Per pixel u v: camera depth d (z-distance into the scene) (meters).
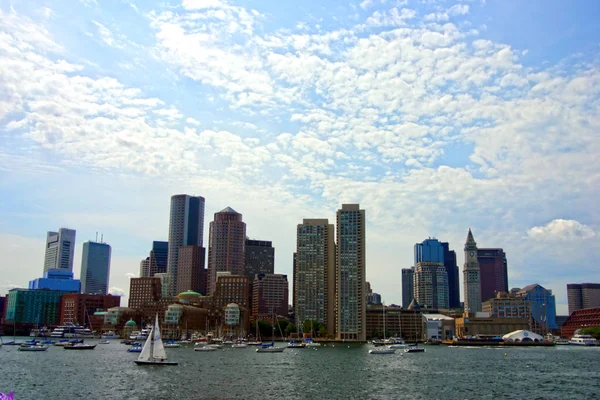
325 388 136.38
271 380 151.50
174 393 125.19
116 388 132.00
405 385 143.88
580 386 144.12
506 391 134.00
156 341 189.12
